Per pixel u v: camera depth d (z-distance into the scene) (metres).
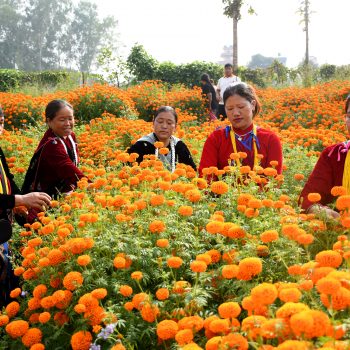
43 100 14.13
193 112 16.42
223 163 4.01
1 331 2.68
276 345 1.85
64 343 2.46
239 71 35.03
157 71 29.12
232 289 2.25
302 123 10.62
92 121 10.56
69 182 4.51
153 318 2.14
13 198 3.38
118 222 2.95
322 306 1.98
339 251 2.14
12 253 3.53
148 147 4.84
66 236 2.91
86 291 2.50
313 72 24.81
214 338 1.70
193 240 2.67
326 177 3.25
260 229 2.70
